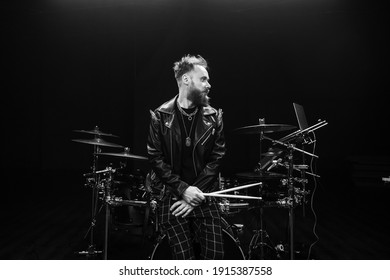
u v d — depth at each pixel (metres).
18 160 8.62
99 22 8.14
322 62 8.02
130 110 8.38
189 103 1.64
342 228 4.03
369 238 3.63
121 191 3.54
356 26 7.86
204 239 1.57
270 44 8.08
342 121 8.03
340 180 7.48
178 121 1.62
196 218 1.63
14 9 7.61
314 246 3.33
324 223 4.27
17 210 4.98
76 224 4.21
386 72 7.82
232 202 3.00
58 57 8.48
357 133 8.01
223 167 8.13
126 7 7.71
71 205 5.34
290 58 8.07
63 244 3.42
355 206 5.29
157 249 1.93
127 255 3.11
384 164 7.19
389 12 7.59
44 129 8.59
